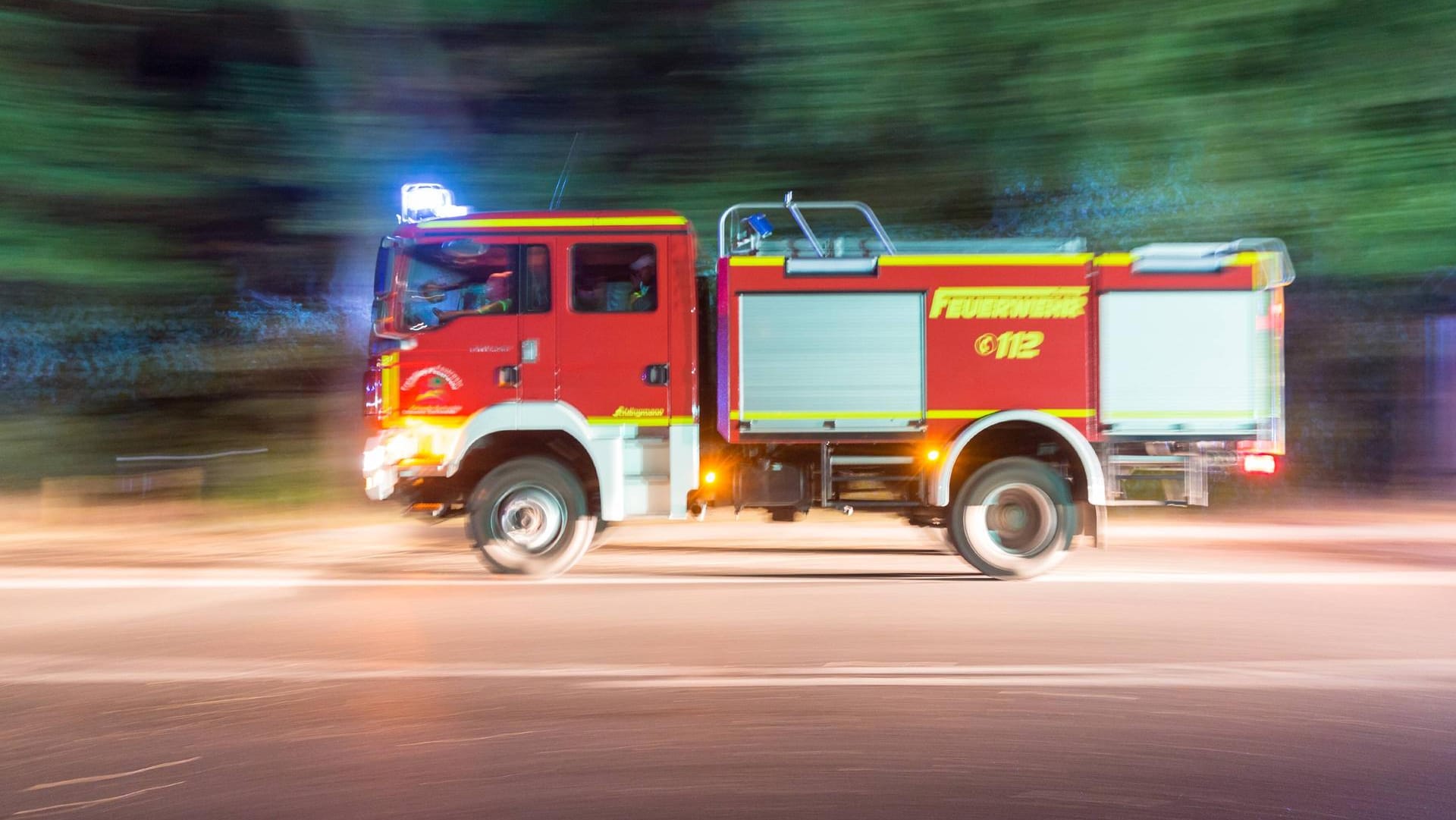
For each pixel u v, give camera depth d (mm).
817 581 7387
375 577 7559
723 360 7188
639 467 7191
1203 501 7238
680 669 5273
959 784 3906
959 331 7160
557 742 4320
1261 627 6051
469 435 7121
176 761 4145
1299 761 4121
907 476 7289
